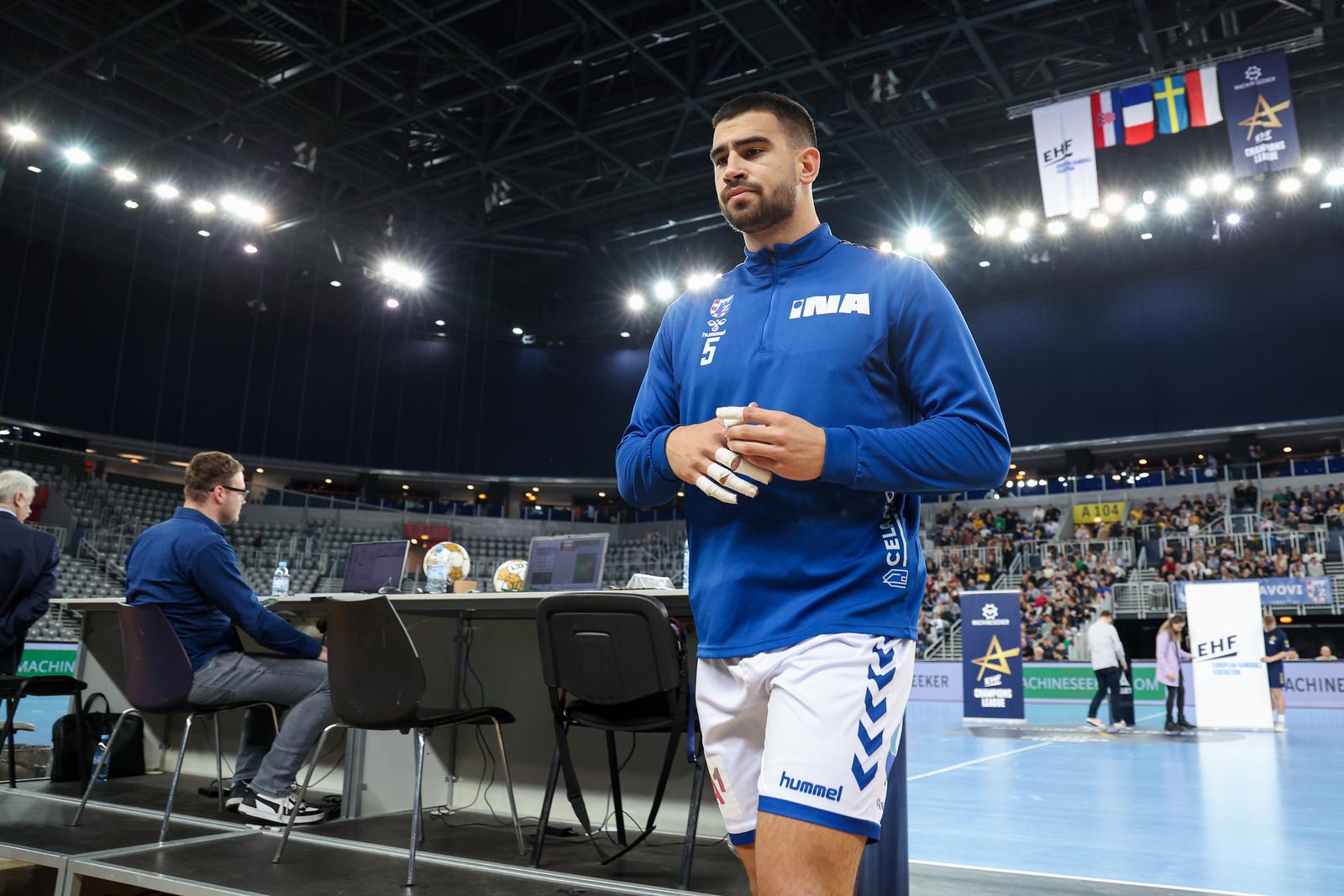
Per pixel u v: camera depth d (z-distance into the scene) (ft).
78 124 54.49
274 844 10.25
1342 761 23.73
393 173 59.36
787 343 4.50
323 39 45.11
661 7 45.47
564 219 68.80
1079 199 42.52
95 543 58.85
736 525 4.37
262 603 13.30
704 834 11.63
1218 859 12.28
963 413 4.15
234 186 60.18
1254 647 32.68
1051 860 12.18
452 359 83.87
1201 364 69.92
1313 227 67.00
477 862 9.60
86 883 9.62
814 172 4.90
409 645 9.25
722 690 4.42
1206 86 40.32
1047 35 42.93
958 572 64.54
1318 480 64.39
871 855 7.80
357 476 81.46
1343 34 44.68
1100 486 71.56
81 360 68.44
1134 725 35.24
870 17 46.01
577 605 9.23
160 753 16.34
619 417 84.07
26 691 13.23
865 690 4.03
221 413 74.54
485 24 46.39
